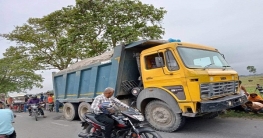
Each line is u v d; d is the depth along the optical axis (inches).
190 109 223.5
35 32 791.7
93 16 546.3
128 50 300.5
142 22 581.3
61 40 560.1
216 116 302.4
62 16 587.8
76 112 394.0
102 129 188.5
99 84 330.6
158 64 245.0
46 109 646.5
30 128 344.2
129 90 300.4
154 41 278.7
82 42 548.7
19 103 750.5
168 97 235.9
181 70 226.4
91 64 345.1
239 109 314.0
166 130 241.1
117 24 556.1
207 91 218.7
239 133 220.4
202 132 234.7
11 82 1131.3
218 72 236.8
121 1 567.2
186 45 249.6
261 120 269.0
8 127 160.6
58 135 272.5
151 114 256.4
